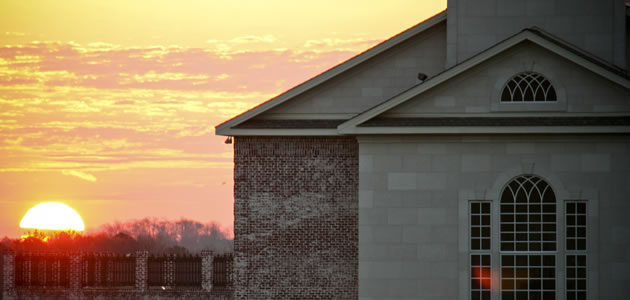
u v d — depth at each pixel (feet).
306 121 230.68
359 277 208.03
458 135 206.80
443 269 207.00
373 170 208.85
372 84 232.32
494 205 206.69
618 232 205.16
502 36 225.76
